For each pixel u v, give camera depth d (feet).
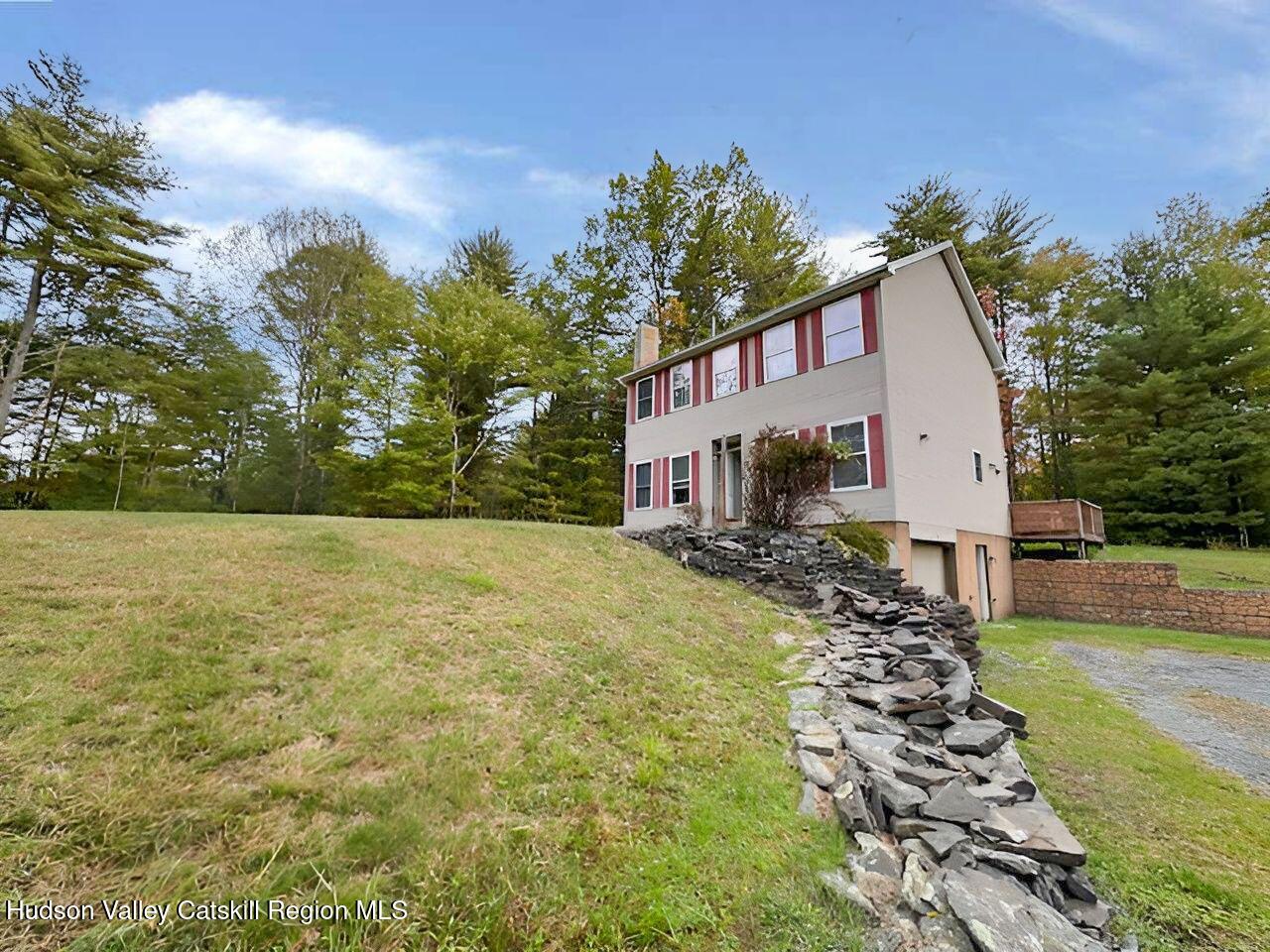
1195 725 19.71
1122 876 10.78
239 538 20.67
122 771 7.93
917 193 75.77
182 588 14.66
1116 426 63.77
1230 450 56.90
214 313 68.03
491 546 25.50
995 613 45.50
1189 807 13.70
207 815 7.41
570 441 77.15
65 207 55.98
